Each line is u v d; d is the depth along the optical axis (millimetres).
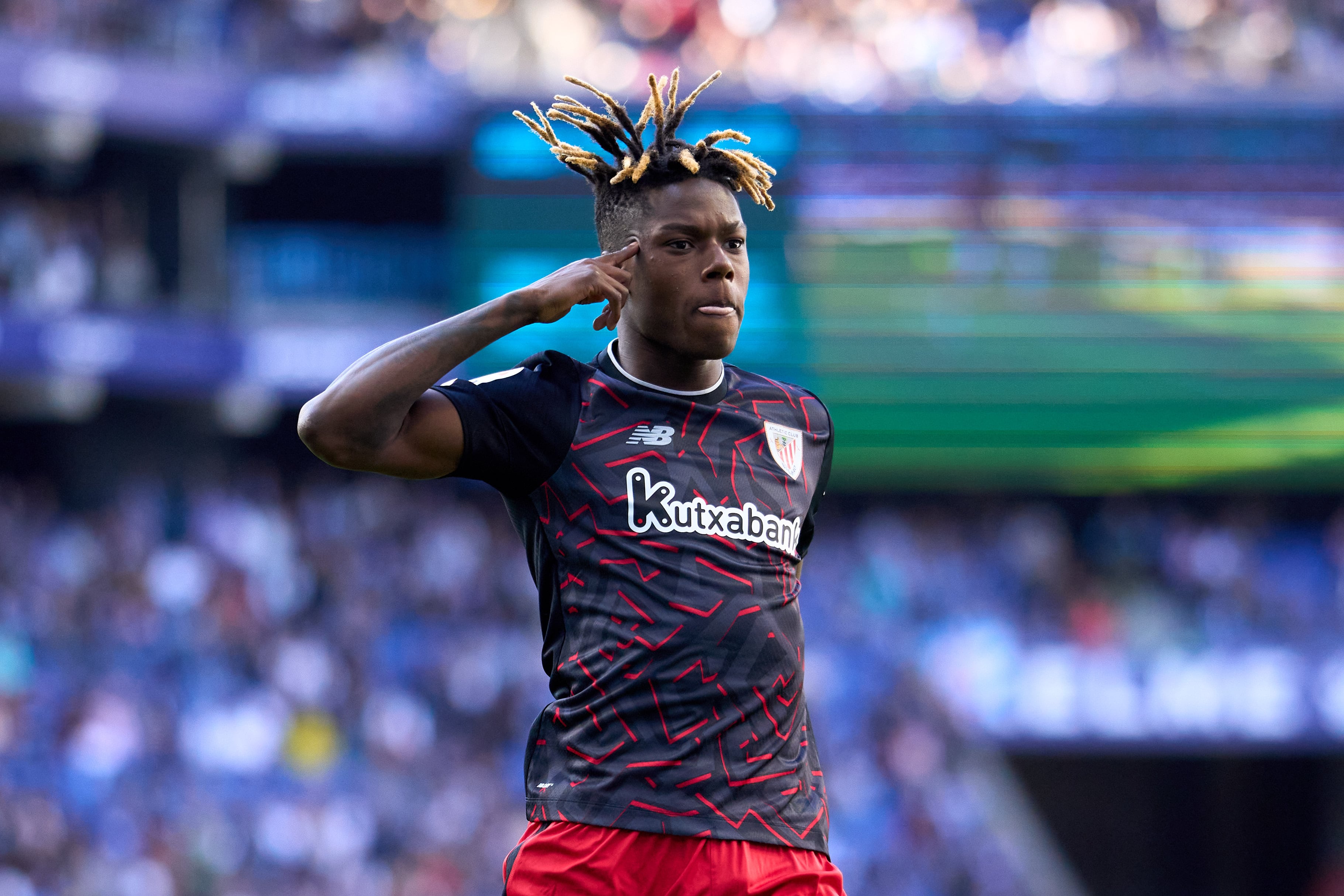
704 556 8703
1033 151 65500
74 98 58219
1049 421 65125
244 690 51031
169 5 62094
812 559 63688
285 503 61969
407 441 8508
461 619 57875
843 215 65250
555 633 9047
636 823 8453
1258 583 65500
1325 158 65375
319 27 65500
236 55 63875
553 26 66875
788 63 66750
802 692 9156
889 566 62875
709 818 8461
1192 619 64125
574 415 8938
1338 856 72438
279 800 47250
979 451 65188
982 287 65250
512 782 52219
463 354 8469
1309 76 68438
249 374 63906
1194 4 70000
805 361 65000
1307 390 65000
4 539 53781
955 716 57188
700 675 8555
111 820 44250
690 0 67625
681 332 8852
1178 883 73812
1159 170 65375
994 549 65750
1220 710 60750
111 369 59969
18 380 59250
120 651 50312
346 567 58812
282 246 65875
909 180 65312
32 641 48844
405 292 66125
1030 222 65375
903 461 65250
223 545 56906
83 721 46438
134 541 55844
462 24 67125
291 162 69875
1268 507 71125
